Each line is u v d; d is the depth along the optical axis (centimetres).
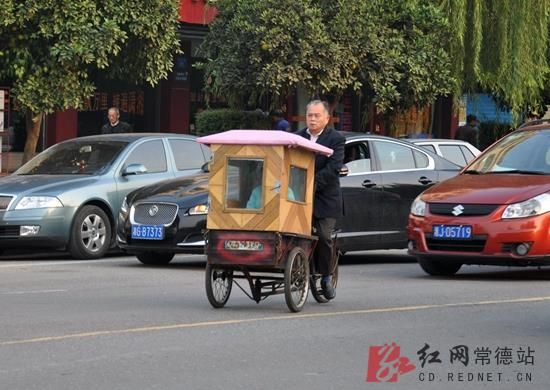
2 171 3316
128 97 3766
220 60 3200
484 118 4419
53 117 3581
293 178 1461
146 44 2945
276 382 1034
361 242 2111
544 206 1817
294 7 3120
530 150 2006
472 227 1825
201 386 1013
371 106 3569
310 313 1462
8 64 2839
